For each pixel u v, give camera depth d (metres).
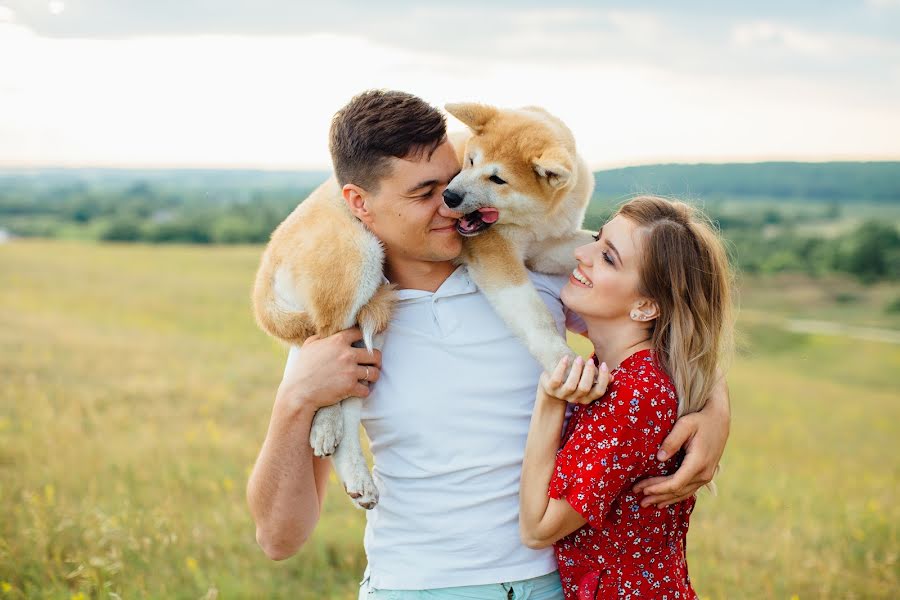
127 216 38.78
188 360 10.92
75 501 5.23
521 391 2.41
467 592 2.25
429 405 2.33
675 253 2.28
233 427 7.50
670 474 2.22
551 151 3.04
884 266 34.88
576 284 2.42
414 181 2.33
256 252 31.92
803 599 4.45
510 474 2.31
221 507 5.25
